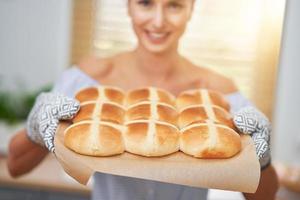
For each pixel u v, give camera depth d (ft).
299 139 6.46
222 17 6.22
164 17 2.37
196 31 6.31
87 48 6.56
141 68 2.67
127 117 2.18
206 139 1.95
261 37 6.08
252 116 2.09
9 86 6.76
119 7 6.39
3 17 6.52
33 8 6.48
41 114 2.10
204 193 2.69
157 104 2.23
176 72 2.70
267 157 2.17
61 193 4.87
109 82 2.70
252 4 6.07
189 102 2.34
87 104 2.20
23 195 4.90
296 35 5.77
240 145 1.97
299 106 6.37
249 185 1.83
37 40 6.61
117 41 6.51
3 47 6.66
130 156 1.94
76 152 1.92
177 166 1.88
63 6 6.43
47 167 5.29
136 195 2.63
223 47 6.35
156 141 1.94
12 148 2.60
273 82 6.32
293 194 3.57
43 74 6.74
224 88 2.70
